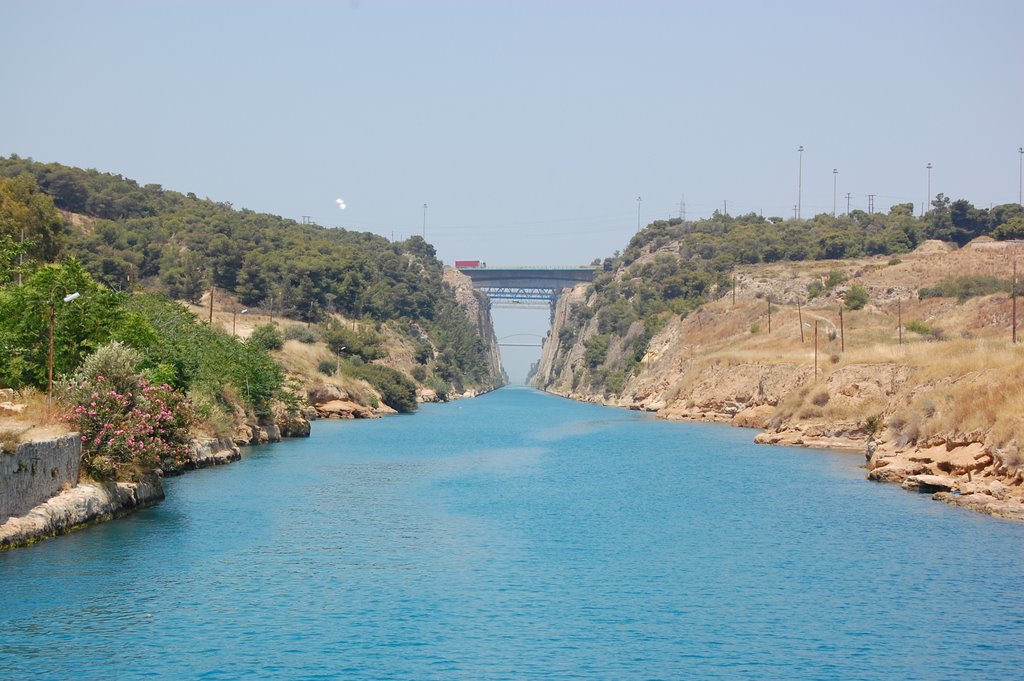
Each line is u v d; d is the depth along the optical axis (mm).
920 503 58531
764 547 46094
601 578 40031
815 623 33906
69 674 28188
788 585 38906
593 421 150875
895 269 194375
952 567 41500
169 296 175875
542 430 128625
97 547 42875
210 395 84812
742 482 69750
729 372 147250
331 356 174500
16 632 31672
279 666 29297
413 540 47375
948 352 98938
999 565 41750
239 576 39344
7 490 41219
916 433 72875
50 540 43188
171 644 30922
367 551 44656
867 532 49312
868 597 37031
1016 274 174625
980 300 149375
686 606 36000
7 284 70938
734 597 37250
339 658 30062
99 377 51750
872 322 160125
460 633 32625
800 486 67000
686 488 66688
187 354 81375
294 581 38812
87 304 61156
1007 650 31141
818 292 197250
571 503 59781
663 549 45750
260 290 199875
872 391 99562
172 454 64938
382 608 35312
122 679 27938
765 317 179750
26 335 56938
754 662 30125
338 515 53969
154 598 35781
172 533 46969
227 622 33312
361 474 73500
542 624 33750
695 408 149000
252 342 113812
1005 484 57656
